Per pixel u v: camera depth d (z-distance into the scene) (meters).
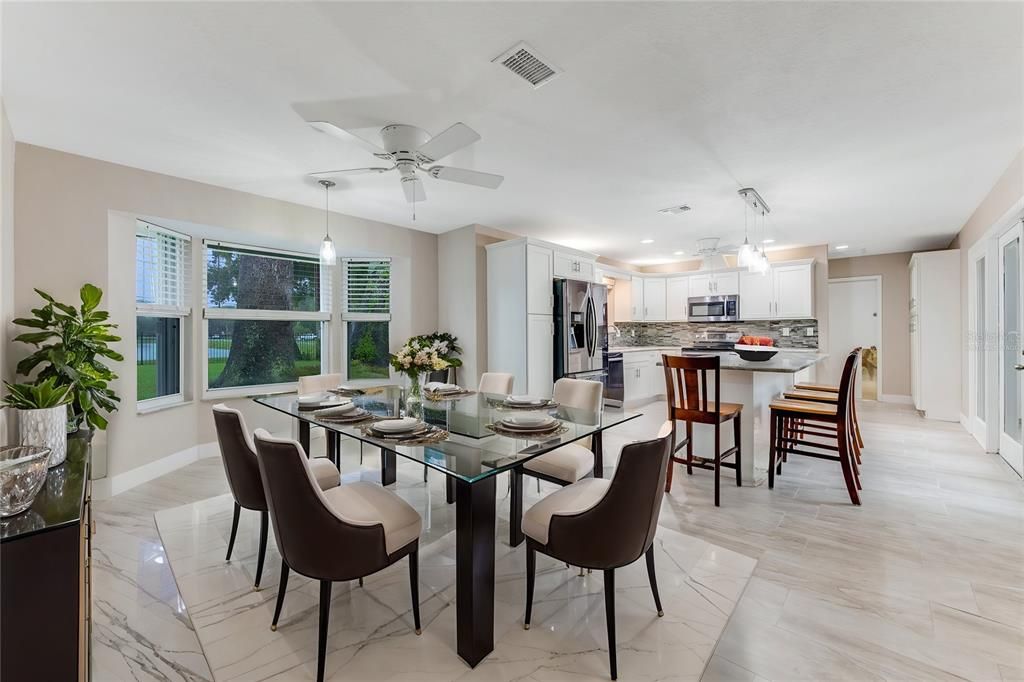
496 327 4.86
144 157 2.95
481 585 1.57
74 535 1.15
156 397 3.69
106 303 3.04
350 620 1.81
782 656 1.60
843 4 1.56
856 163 3.04
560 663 1.57
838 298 7.04
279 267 4.56
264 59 1.87
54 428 1.69
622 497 1.48
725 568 2.17
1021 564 2.18
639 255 6.74
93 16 1.59
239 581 2.08
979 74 1.99
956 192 3.69
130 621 1.79
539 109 2.29
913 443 4.37
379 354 5.12
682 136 2.62
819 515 2.76
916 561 2.21
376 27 1.67
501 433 2.03
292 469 1.46
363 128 2.51
